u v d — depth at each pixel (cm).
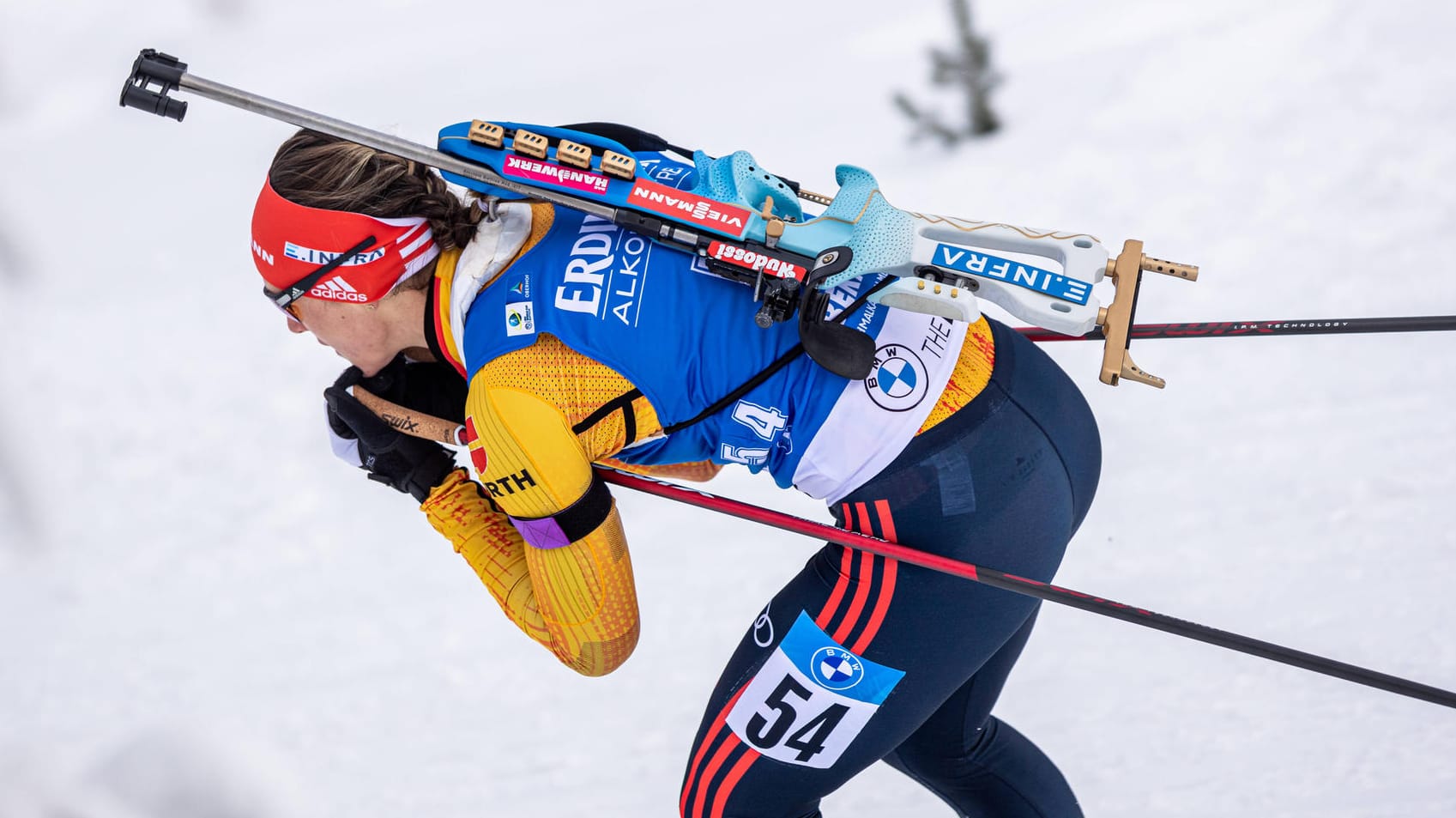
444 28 1262
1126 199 1071
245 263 1096
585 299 483
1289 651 504
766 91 1185
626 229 504
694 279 496
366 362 539
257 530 898
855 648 516
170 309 1059
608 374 483
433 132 1139
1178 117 1130
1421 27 1171
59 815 737
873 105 1163
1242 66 1166
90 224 1131
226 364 1015
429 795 739
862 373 480
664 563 857
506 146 497
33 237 1112
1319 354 953
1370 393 924
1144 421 920
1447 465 872
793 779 546
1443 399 914
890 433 493
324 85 1206
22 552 889
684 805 572
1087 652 801
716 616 822
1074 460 543
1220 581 817
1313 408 918
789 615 530
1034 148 1120
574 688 798
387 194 485
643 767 750
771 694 531
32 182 1169
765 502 901
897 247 491
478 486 581
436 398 594
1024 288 493
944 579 508
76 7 1273
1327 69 1152
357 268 489
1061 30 1209
